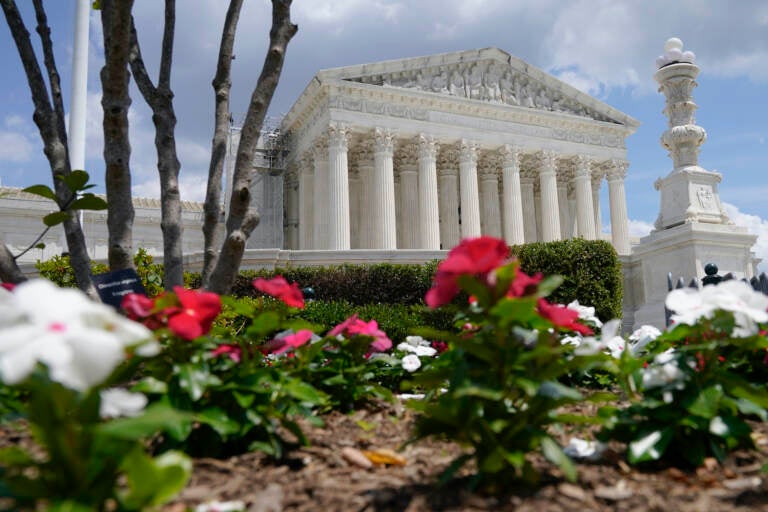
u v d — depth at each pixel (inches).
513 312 101.7
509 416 112.1
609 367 142.1
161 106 266.1
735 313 127.4
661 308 492.7
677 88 535.5
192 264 817.5
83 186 202.7
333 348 205.3
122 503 75.9
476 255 108.3
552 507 99.5
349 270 706.8
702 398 118.7
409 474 122.6
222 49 271.0
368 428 165.8
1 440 132.6
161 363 130.3
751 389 121.9
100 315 75.9
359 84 1530.5
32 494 75.0
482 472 107.1
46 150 250.8
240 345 141.9
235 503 97.0
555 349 106.0
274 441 129.3
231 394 128.3
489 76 1739.7
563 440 148.8
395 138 1585.9
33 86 251.6
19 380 67.5
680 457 126.2
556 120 1781.5
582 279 589.6
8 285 171.6
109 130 214.5
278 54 241.4
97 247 1531.7
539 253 601.9
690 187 509.7
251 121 235.3
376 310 440.1
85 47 543.2
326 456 133.6
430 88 1649.9
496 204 1838.1
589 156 1831.9
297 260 792.9
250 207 233.6
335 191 1462.8
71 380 66.9
